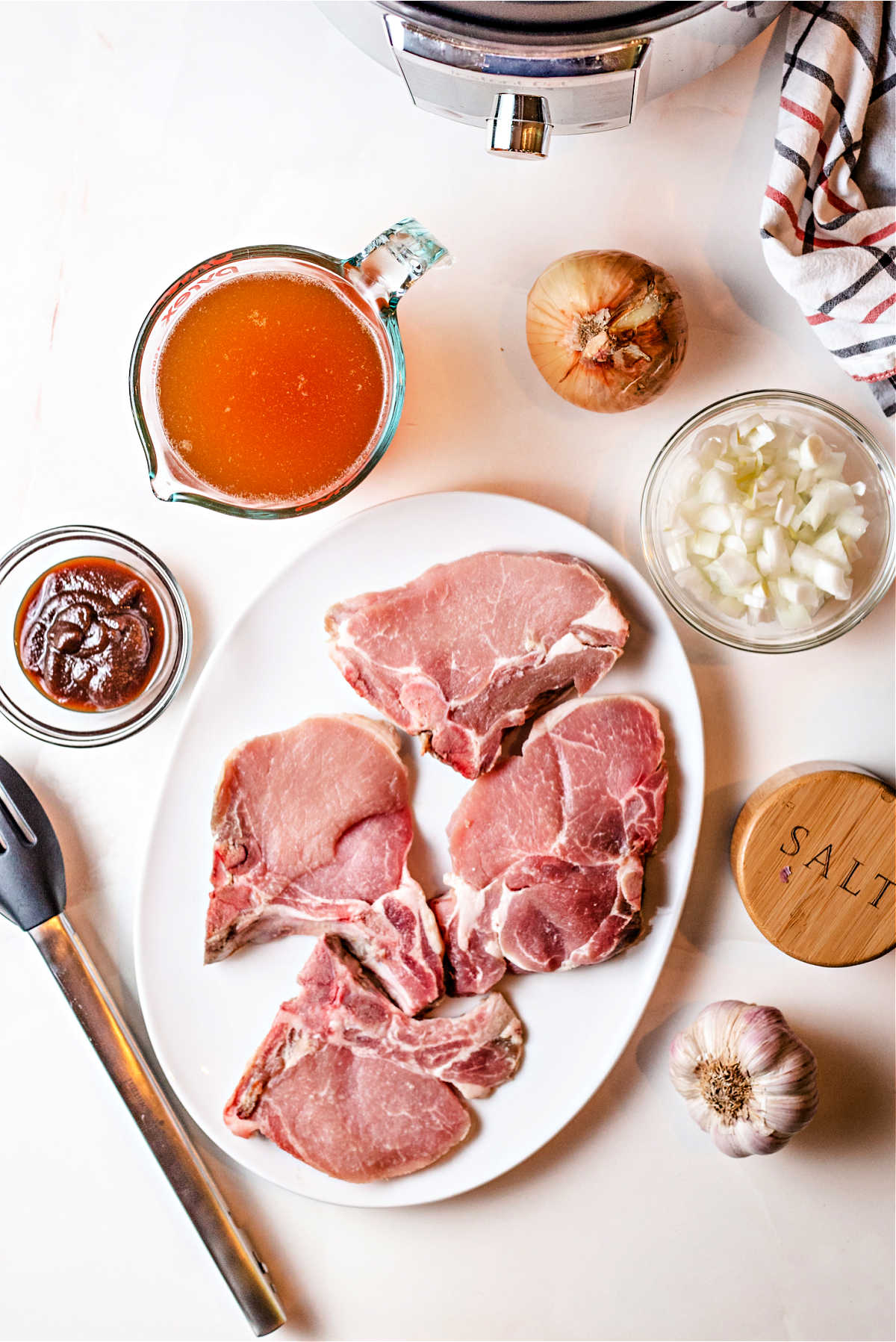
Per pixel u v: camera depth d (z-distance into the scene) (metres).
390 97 0.75
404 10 0.64
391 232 0.69
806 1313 0.79
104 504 0.78
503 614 0.74
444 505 0.75
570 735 0.75
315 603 0.76
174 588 0.77
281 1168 0.77
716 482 0.71
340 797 0.76
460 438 0.77
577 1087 0.76
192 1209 0.77
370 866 0.76
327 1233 0.79
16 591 0.78
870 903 0.74
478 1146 0.77
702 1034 0.75
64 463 0.78
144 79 0.76
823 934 0.75
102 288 0.77
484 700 0.75
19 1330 0.80
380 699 0.75
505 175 0.76
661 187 0.76
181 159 0.77
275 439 0.71
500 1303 0.79
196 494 0.71
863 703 0.77
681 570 0.73
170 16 0.76
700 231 0.76
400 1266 0.79
